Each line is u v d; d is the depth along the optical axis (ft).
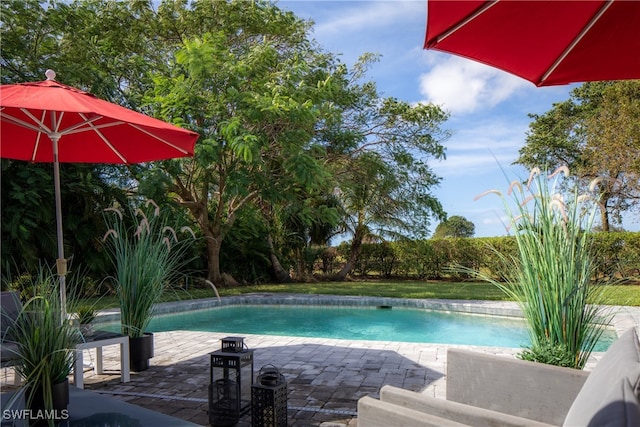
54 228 33.86
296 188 43.45
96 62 38.29
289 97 35.83
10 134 13.85
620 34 7.17
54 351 8.41
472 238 54.34
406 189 54.80
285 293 39.47
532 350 9.27
